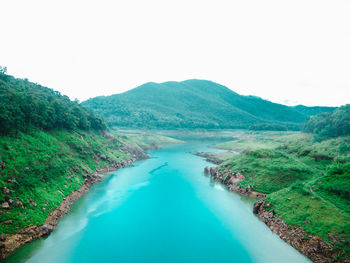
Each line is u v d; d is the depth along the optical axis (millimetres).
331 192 49719
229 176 82500
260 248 43250
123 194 71438
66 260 38875
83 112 118375
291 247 42531
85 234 47438
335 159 79688
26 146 62625
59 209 53625
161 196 70438
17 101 69812
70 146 88562
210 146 198375
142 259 40344
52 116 87500
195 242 45844
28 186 50656
